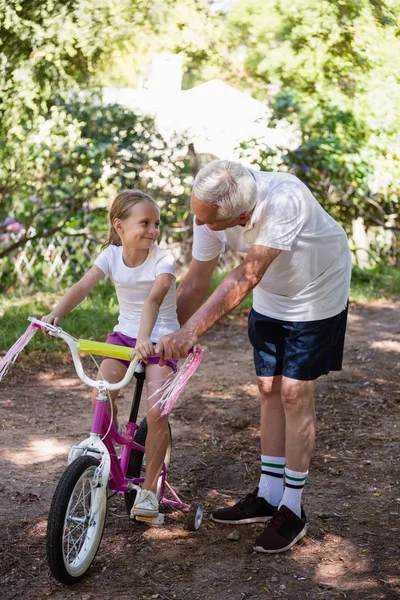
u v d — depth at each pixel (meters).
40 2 8.45
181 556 3.30
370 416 5.32
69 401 5.53
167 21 9.01
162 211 9.45
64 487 2.93
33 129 8.84
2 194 8.62
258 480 4.20
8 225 8.67
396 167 10.88
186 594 3.00
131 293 3.42
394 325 8.19
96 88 9.29
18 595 2.96
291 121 10.05
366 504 3.87
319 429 5.04
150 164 9.35
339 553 3.35
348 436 4.91
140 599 2.95
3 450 4.52
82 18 8.46
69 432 4.88
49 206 8.84
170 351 2.88
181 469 4.31
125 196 3.35
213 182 2.94
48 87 8.99
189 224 9.66
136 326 3.45
